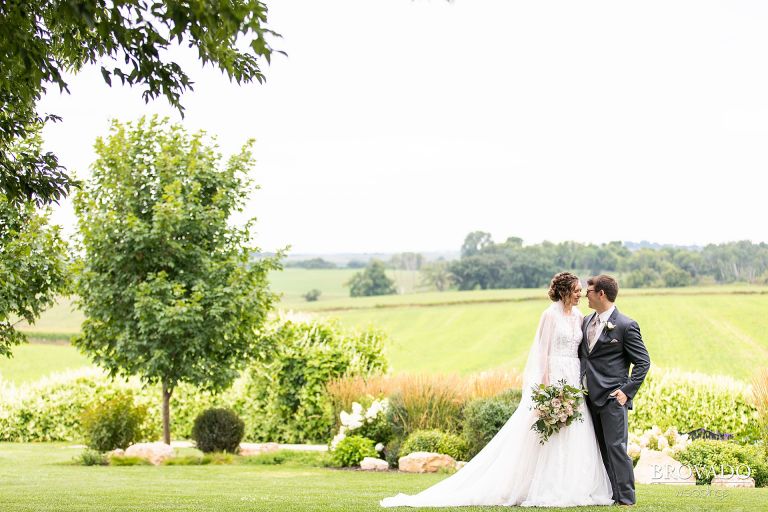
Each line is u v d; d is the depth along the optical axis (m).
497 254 71.38
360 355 18.67
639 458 11.31
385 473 11.73
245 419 18.83
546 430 6.46
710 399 15.30
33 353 41.06
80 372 20.81
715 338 36.44
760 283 55.25
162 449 13.50
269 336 15.51
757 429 14.23
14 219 10.17
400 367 38.16
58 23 5.85
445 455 12.11
